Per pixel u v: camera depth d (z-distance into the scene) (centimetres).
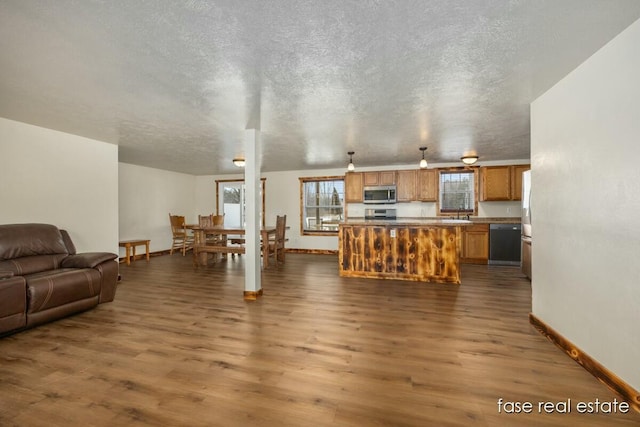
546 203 257
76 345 239
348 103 283
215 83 236
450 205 658
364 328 272
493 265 579
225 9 146
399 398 172
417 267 454
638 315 163
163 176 746
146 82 233
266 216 794
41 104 285
